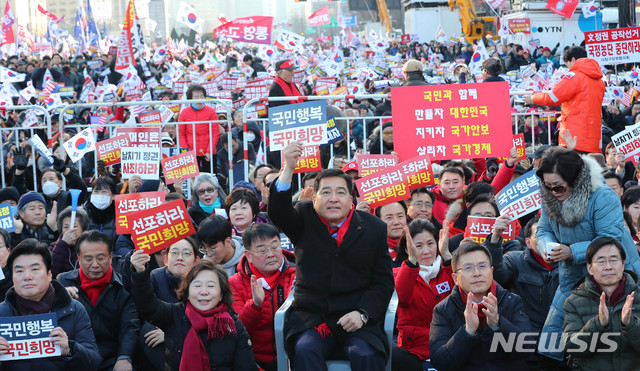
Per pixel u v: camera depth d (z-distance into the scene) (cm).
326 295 513
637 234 664
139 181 851
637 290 516
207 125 1193
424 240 624
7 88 1603
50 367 538
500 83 769
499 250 610
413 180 729
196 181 809
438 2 5253
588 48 1203
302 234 520
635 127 838
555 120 1188
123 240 760
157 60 2633
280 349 515
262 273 596
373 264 518
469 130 770
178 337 537
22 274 533
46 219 819
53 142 1209
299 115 746
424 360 622
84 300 605
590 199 540
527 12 3491
